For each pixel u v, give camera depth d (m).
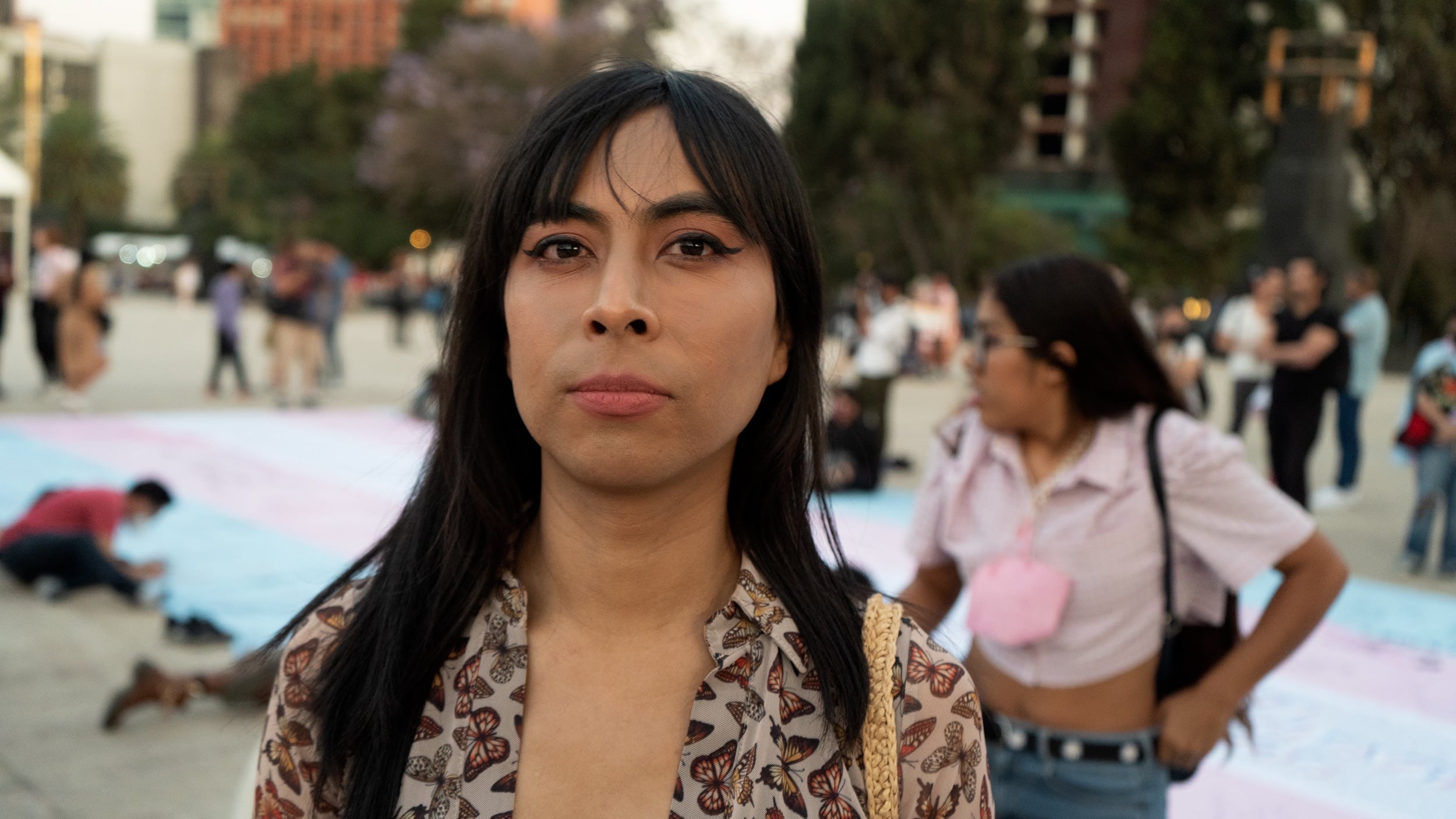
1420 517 6.90
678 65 0.99
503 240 0.93
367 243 44.72
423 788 0.91
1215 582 1.96
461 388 0.99
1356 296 9.03
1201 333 26.31
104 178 59.50
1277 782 3.84
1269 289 9.64
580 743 0.91
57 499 5.45
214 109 83.56
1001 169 34.03
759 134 0.93
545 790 0.90
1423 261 27.69
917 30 31.80
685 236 0.88
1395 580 6.70
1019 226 36.69
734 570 0.98
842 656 0.93
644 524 0.92
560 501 0.95
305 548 6.52
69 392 11.55
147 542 6.54
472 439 0.98
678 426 0.86
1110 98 52.12
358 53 111.25
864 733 0.92
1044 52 32.84
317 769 0.99
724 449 0.95
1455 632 5.68
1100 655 1.92
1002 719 1.99
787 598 0.94
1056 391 2.01
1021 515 2.00
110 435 10.28
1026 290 2.01
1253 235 31.25
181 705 3.95
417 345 23.11
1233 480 1.90
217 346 13.40
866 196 33.97
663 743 0.90
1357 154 27.75
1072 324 1.97
